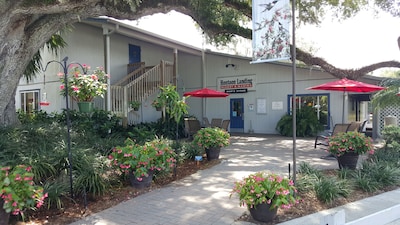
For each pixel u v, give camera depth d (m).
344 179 5.26
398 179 5.54
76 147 5.80
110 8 6.79
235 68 16.77
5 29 5.77
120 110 12.05
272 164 7.37
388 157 7.14
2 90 6.30
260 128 16.05
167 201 4.75
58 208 4.29
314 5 11.37
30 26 6.35
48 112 12.45
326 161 7.75
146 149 5.46
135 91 12.27
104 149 6.75
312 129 13.72
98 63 13.05
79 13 6.53
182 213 4.24
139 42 15.23
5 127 6.20
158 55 16.39
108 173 5.53
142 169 5.18
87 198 4.79
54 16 6.41
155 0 7.65
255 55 4.37
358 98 14.52
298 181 4.82
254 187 3.71
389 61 12.12
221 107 17.36
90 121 9.62
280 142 11.98
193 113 18.12
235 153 9.14
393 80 9.30
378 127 12.33
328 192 4.48
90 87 6.46
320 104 14.36
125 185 5.50
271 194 3.66
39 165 4.77
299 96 14.89
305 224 3.58
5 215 3.48
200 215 4.15
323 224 2.43
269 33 4.25
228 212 4.24
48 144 5.73
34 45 6.42
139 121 14.59
